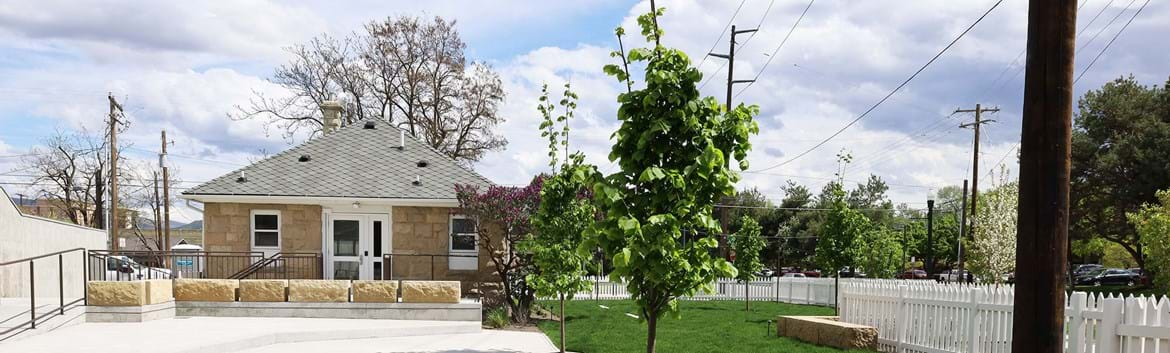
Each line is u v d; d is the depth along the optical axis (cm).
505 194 1861
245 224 1952
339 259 1986
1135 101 4200
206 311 1571
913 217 8281
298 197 1923
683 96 690
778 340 1413
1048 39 623
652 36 727
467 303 1612
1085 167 4253
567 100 1432
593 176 729
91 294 1423
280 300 1579
